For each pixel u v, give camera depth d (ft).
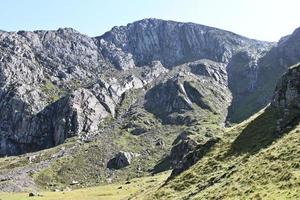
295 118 295.69
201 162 311.27
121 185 641.81
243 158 274.98
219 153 310.45
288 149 228.63
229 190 213.87
